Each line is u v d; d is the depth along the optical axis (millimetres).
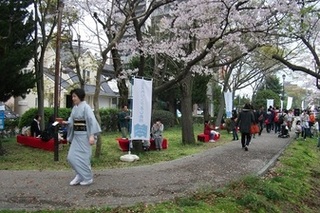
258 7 11734
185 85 16672
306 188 9656
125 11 11711
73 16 14789
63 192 6777
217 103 37438
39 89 16359
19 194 6547
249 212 6777
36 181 7664
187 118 16875
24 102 31234
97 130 7277
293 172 10844
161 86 13047
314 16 11125
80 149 7281
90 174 7434
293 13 10688
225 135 22672
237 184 8039
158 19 16125
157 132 14297
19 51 12445
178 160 11477
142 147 13039
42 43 16328
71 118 7363
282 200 8070
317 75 13516
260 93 45844
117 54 13398
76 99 7281
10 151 12672
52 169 9297
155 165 10414
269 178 9547
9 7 12484
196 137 19984
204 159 11742
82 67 21031
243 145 14570
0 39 11859
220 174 9289
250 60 27812
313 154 16719
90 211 5652
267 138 20922
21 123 18594
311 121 24375
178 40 14008
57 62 11766
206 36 13258
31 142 13852
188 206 6277
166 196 6797
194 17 13000
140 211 5832
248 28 12055
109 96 37312
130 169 9617
